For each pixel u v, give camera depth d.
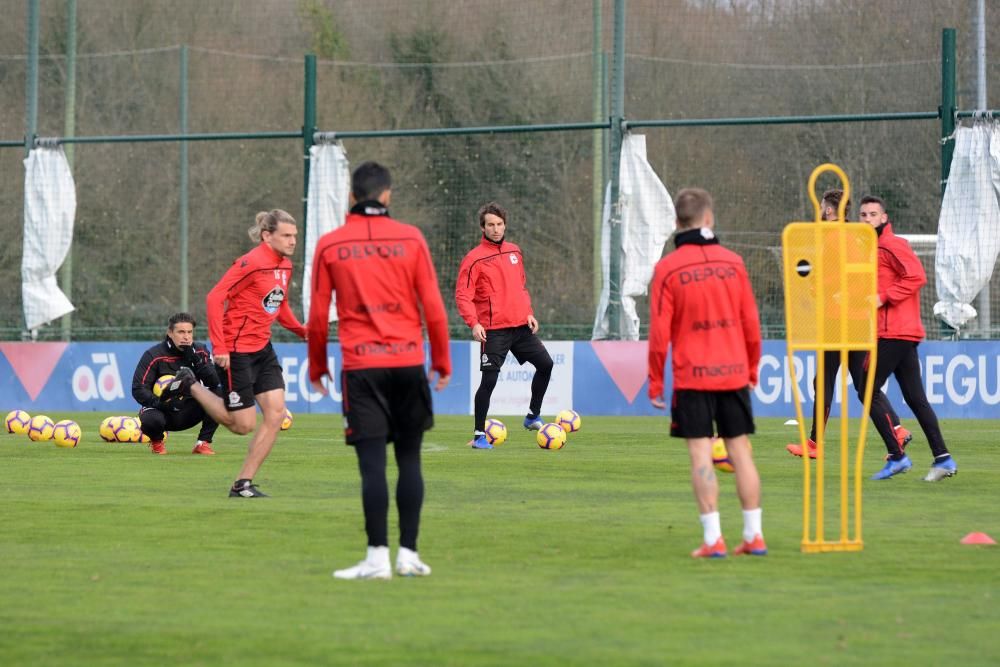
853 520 29.38
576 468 40.88
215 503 32.50
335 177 66.94
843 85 100.75
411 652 17.61
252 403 33.69
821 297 24.89
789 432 54.41
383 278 22.59
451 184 109.88
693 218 24.69
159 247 109.94
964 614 19.75
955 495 33.88
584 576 22.83
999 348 59.62
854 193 98.81
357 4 118.62
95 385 70.38
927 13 99.62
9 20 117.94
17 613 20.05
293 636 18.52
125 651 17.80
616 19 63.84
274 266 33.31
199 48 117.62
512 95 110.75
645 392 64.12
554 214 106.12
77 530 28.25
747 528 24.91
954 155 60.38
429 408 22.94
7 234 107.75
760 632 18.62
